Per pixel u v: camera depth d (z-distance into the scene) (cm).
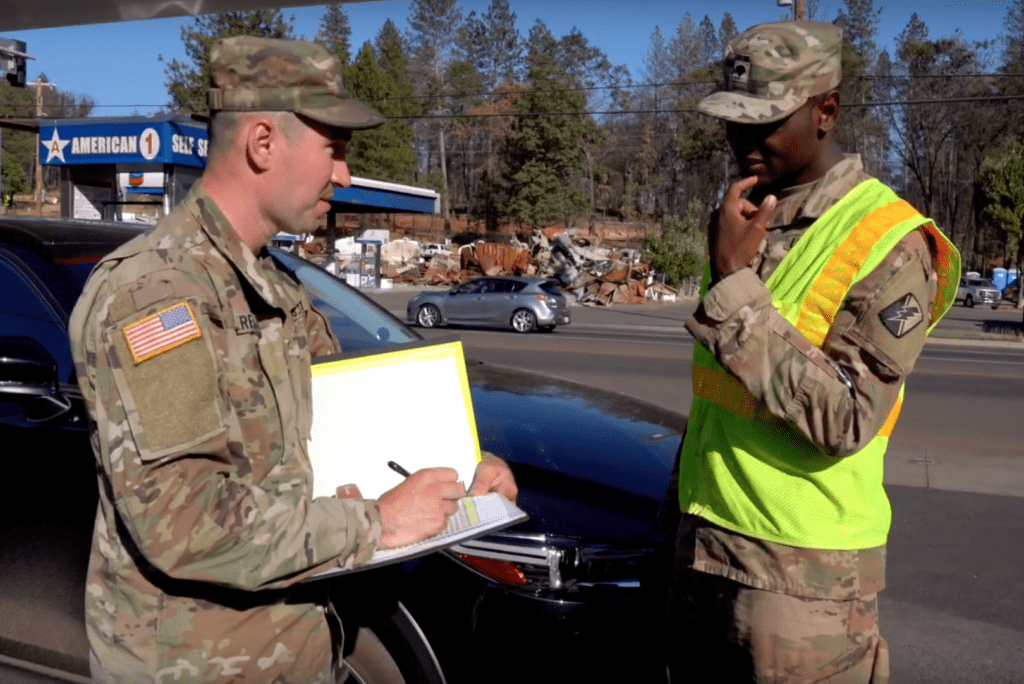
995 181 4166
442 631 251
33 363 250
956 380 1331
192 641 157
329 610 182
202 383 148
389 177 7188
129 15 777
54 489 267
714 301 165
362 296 400
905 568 482
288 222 165
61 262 305
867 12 7288
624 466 305
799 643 174
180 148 1534
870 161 7631
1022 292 4284
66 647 268
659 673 211
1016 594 448
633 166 9188
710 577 185
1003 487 656
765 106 173
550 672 260
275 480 159
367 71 7131
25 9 752
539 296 2302
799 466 173
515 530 266
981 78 6819
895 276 163
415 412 195
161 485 145
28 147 8775
